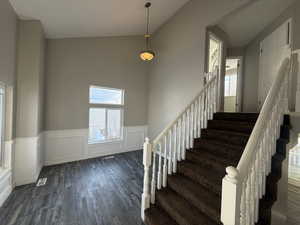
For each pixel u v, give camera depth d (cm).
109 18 372
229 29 393
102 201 239
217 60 407
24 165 289
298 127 174
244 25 376
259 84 391
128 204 232
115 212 214
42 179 309
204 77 341
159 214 190
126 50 512
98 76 459
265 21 357
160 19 449
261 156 142
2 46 227
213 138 264
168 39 458
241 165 108
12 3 252
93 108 458
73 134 418
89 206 226
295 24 262
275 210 151
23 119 290
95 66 453
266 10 313
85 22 358
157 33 509
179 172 241
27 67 294
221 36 395
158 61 507
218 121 276
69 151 413
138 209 221
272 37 333
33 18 295
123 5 339
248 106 465
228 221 95
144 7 373
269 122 154
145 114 560
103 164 400
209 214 155
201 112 288
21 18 290
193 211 168
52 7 277
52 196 250
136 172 351
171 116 447
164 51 477
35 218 199
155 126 520
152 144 212
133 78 530
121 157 461
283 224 158
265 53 362
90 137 454
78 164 397
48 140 383
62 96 400
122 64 505
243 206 112
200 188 192
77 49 421
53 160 390
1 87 241
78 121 426
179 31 414
